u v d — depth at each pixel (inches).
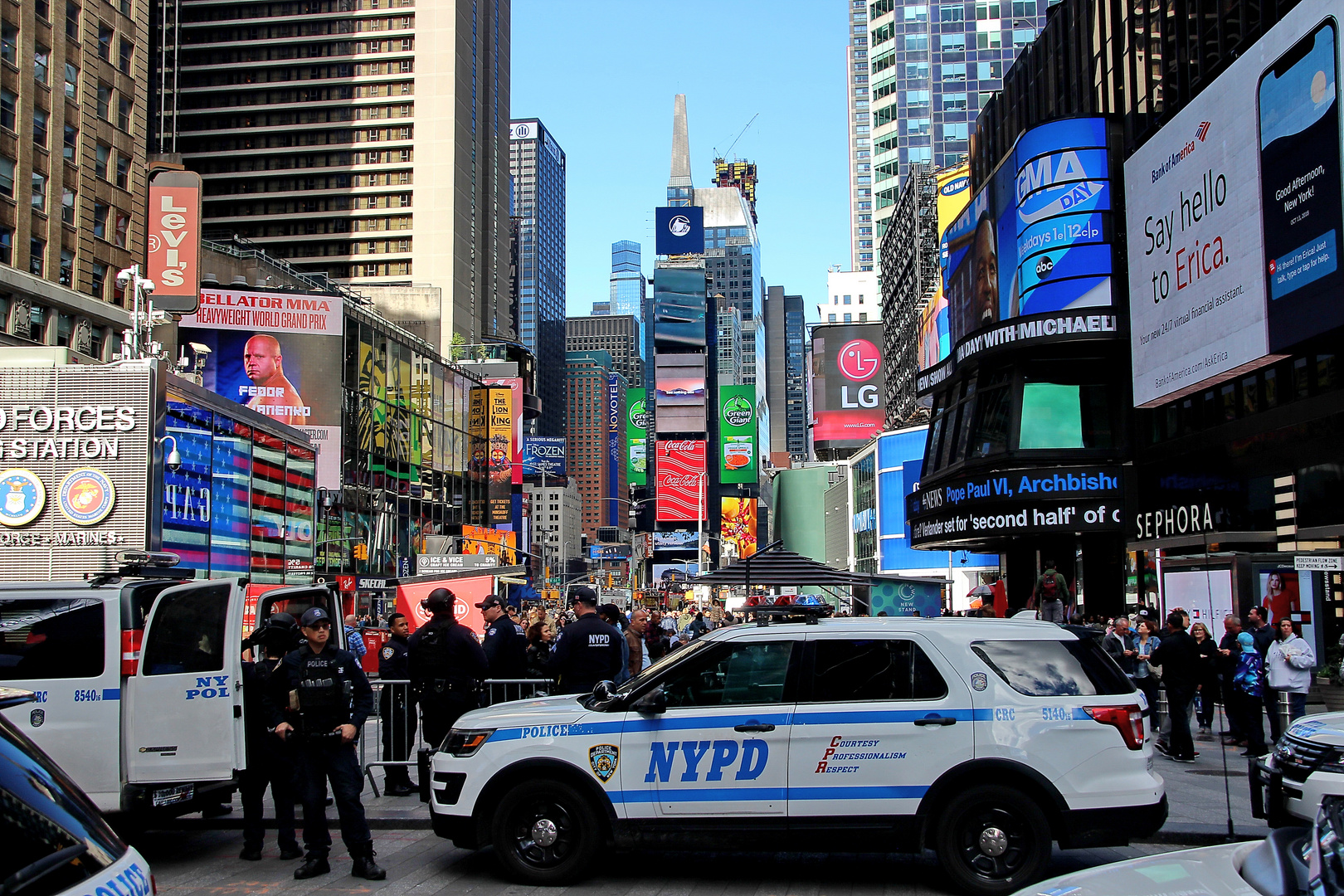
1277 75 860.6
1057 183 1199.6
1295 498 924.6
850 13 6412.4
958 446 1366.9
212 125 4320.9
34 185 1685.5
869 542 3142.2
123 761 331.9
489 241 4793.3
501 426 3191.4
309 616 328.5
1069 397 1212.5
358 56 4311.0
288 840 355.3
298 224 4269.2
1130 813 302.0
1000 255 1326.3
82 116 1804.9
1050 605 757.3
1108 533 1218.0
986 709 308.5
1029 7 3678.6
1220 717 524.1
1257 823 389.1
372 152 4281.5
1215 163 955.3
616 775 314.5
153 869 344.5
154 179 1435.8
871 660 318.3
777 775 309.0
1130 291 1136.2
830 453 3816.4
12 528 714.2
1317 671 724.0
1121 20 1244.5
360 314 2304.4
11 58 1640.0
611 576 4207.7
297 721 328.8
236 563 903.1
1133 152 1127.0
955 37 3705.7
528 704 344.8
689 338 7785.4
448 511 2797.7
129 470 725.3
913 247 2842.0
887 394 3457.2
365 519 2206.0
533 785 316.8
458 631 446.0
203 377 1963.6
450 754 327.3
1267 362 906.1
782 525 5123.0
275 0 4335.6
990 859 302.7
